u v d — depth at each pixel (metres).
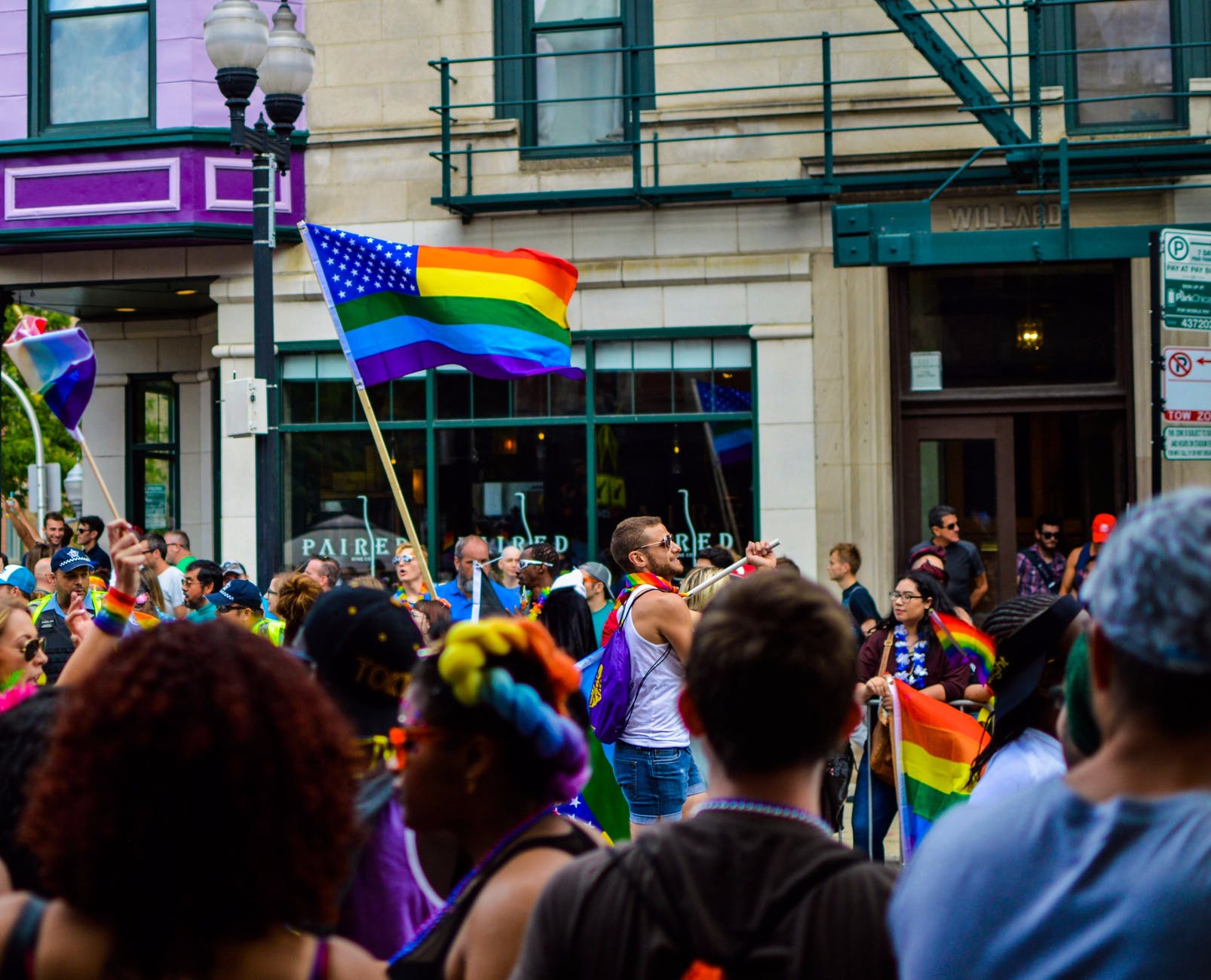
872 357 11.88
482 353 7.48
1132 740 1.84
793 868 2.04
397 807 2.91
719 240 12.19
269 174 9.41
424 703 2.54
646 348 12.34
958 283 12.01
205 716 1.95
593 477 12.32
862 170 11.86
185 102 12.77
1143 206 11.65
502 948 2.36
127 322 16.34
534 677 2.52
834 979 1.96
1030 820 1.87
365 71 12.88
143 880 1.91
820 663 2.10
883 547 11.82
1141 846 1.78
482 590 9.17
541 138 12.77
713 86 12.30
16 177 12.85
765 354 12.07
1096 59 11.88
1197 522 1.78
